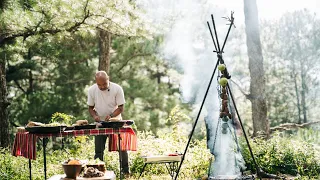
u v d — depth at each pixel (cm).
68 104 1575
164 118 1698
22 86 1833
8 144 1145
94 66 1647
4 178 737
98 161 579
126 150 783
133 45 1630
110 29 1020
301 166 854
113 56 1684
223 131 665
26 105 1592
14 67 1697
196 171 828
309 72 1970
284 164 879
